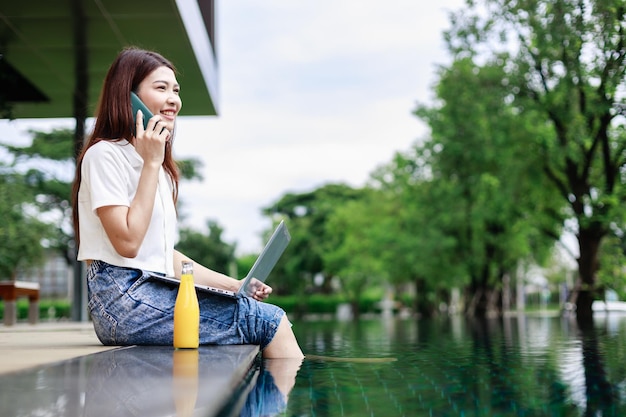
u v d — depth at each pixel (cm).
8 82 958
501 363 282
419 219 2128
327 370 240
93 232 253
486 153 1473
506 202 1512
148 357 204
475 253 2053
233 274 4028
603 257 1388
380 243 2453
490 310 2128
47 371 171
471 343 464
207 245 3888
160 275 261
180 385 149
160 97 267
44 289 3288
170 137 277
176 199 287
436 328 935
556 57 1230
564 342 453
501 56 1377
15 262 1744
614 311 1558
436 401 173
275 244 264
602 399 178
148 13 730
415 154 1969
